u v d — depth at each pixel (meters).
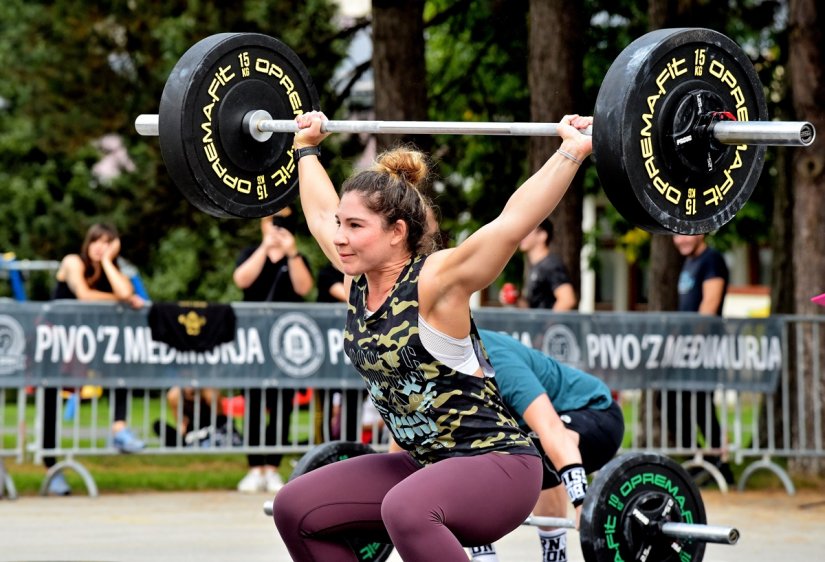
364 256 7.51
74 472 19.86
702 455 18.92
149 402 18.95
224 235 35.25
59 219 41.47
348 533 8.15
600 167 7.38
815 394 19.55
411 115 21.89
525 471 7.61
